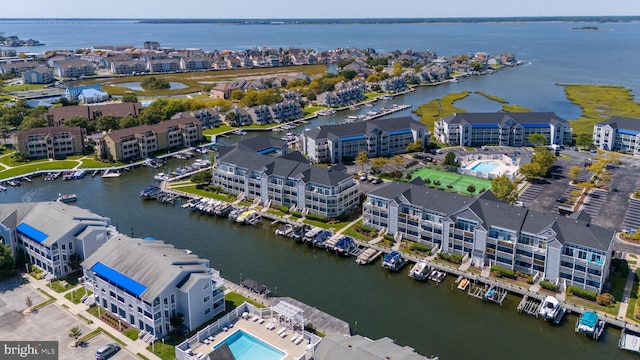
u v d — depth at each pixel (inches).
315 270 5378.9
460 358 3996.1
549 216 5017.2
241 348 4008.4
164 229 6368.1
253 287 4872.0
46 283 4909.0
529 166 7765.8
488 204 5364.2
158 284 4114.2
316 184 6501.0
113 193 7637.8
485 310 4630.9
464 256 5374.0
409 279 5177.2
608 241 4630.9
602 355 4010.8
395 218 5861.2
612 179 7810.0
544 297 4672.7
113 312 4434.1
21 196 7500.0
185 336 4143.7
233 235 6205.7
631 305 4512.8
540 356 4015.8
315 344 3892.7
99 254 4611.2
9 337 4087.1
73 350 3949.3
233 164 7263.8
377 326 4416.8
